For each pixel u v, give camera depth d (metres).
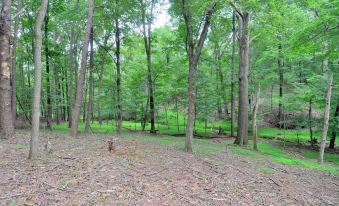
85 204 4.89
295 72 20.92
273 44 17.12
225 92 25.70
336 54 9.96
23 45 20.83
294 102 20.02
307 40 9.46
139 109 23.11
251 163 11.05
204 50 24.81
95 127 23.77
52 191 5.33
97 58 23.91
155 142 14.27
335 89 17.77
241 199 6.18
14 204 4.62
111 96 20.33
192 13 11.78
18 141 10.27
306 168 11.77
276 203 6.28
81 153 8.77
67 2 19.41
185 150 11.88
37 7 17.61
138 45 29.73
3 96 11.11
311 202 6.74
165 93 23.36
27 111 19.33
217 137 21.64
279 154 15.51
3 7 10.80
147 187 6.12
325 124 14.11
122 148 10.60
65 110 33.53
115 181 6.23
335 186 8.91
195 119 23.98
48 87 18.20
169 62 24.09
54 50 20.12
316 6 10.33
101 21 18.72
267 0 13.30
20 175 6.06
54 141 11.25
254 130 15.84
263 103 27.69
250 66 20.83
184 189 6.34
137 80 22.95
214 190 6.54
